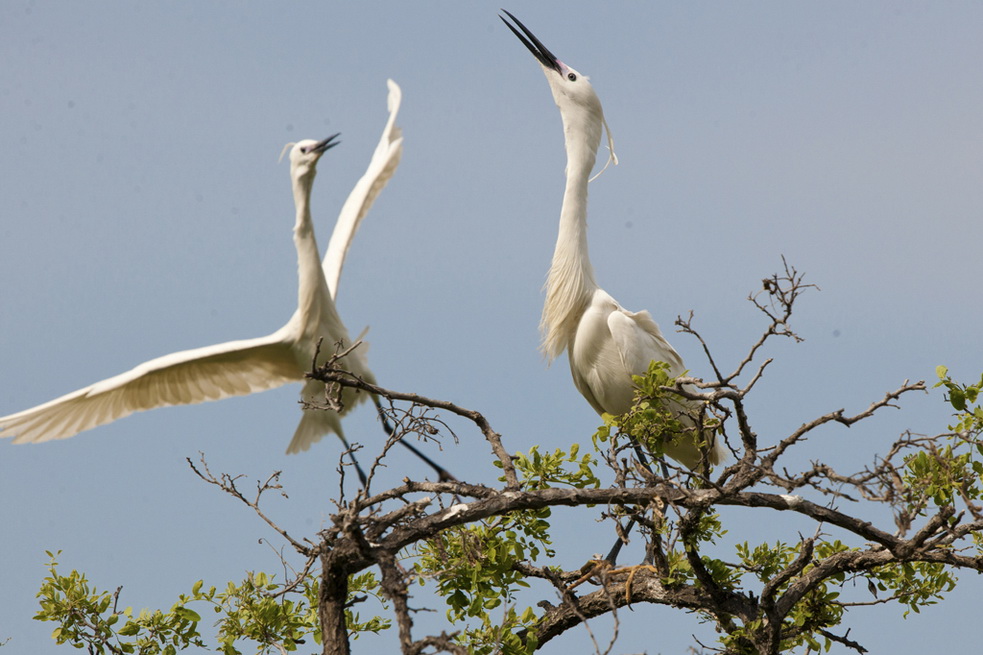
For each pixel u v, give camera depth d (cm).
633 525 1245
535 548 1036
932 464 939
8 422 1152
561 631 1080
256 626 1080
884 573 1091
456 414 996
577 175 1519
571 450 1031
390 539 938
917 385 839
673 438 1027
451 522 934
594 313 1455
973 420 970
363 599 975
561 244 1505
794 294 859
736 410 920
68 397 1160
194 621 1097
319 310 1201
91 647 1073
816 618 1056
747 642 999
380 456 920
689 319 900
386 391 960
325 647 924
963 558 958
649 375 984
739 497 909
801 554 939
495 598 1032
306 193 1188
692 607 1029
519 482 983
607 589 836
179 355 1189
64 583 1077
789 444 888
